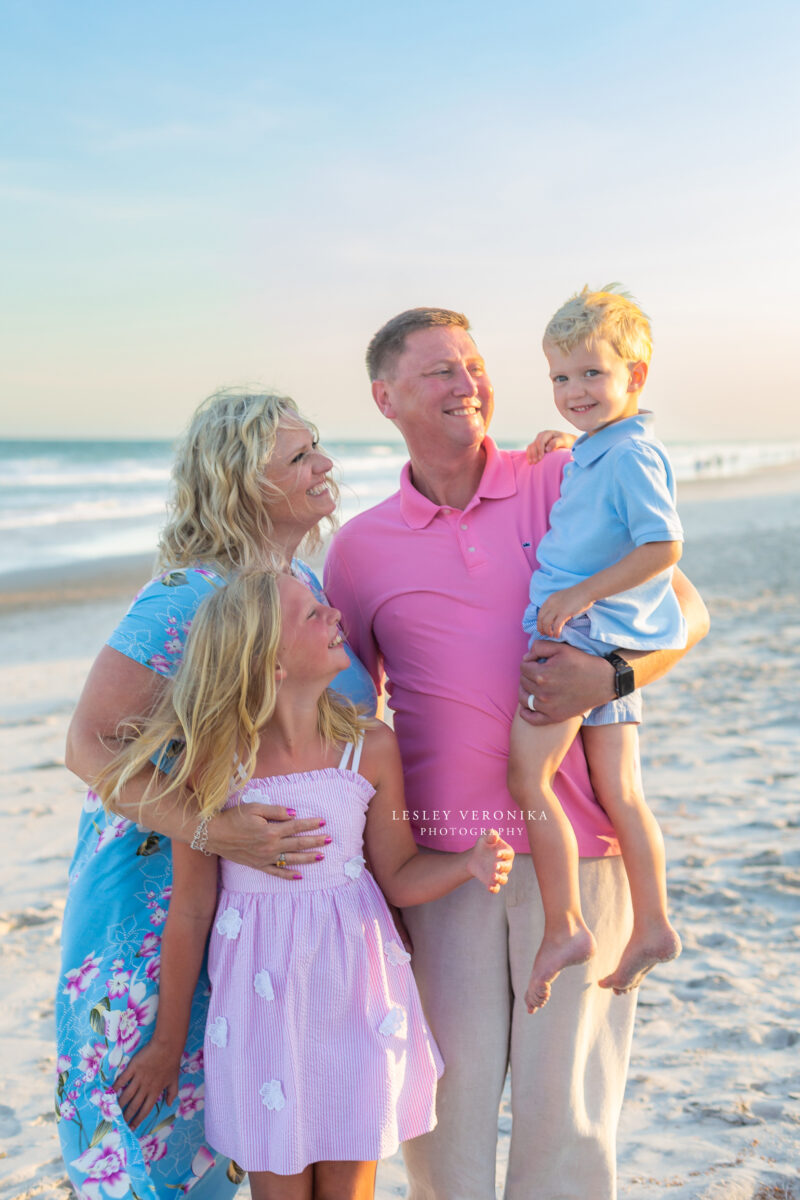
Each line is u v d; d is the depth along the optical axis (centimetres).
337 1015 208
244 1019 207
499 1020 243
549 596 236
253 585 211
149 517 2873
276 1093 203
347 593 265
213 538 235
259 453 229
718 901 435
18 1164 291
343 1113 204
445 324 254
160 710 212
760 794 567
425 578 252
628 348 248
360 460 6612
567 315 251
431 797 247
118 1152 202
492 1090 243
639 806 238
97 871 219
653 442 248
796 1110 293
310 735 219
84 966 213
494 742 244
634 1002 250
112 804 210
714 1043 332
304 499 239
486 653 246
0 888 498
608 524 244
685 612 260
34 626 1341
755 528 2547
